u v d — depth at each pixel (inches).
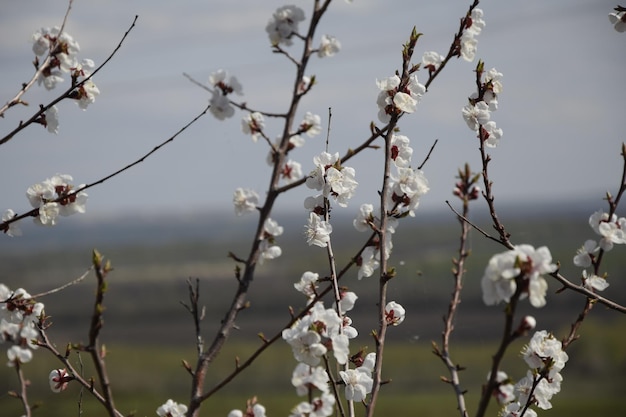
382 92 135.1
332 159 136.3
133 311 2425.0
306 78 159.6
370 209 137.5
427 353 1603.1
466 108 145.2
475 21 145.3
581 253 138.6
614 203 138.5
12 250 6697.8
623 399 1222.9
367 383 121.1
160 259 5113.2
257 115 159.0
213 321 2094.0
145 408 1181.1
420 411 1181.7
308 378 109.0
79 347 84.5
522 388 134.8
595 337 1521.9
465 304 1609.3
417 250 3201.3
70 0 142.4
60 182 140.9
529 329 78.4
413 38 135.7
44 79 141.9
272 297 2361.0
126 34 138.2
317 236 133.7
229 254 132.3
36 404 141.9
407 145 140.3
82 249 6476.4
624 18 152.6
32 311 135.6
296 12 144.9
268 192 138.5
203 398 117.6
